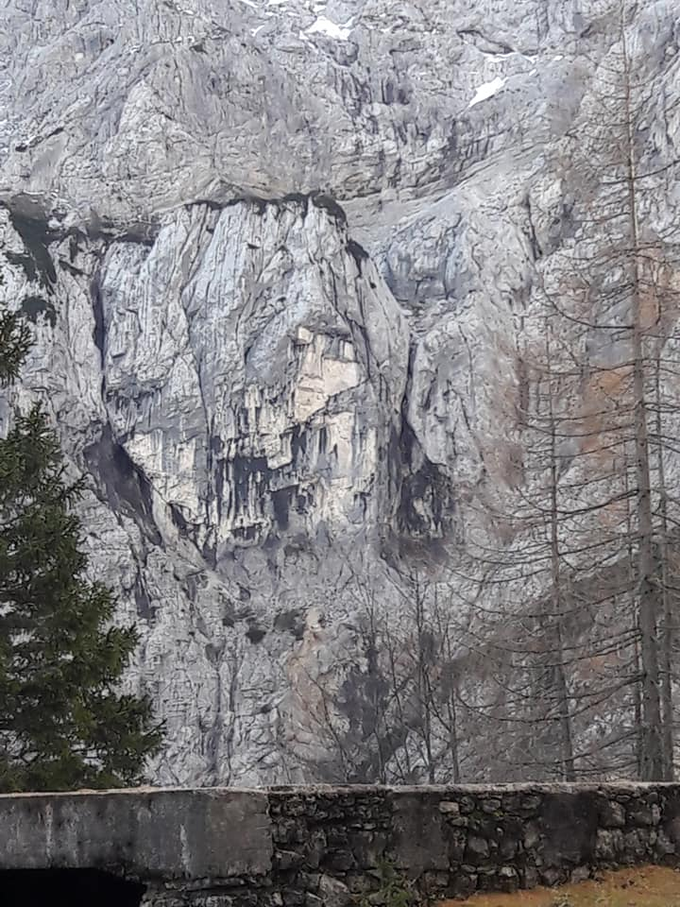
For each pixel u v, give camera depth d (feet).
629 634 78.59
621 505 88.38
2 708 59.93
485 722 103.60
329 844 27.55
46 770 59.77
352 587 257.96
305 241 330.13
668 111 279.08
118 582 255.50
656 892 30.14
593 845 31.12
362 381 312.71
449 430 299.58
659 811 32.32
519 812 30.42
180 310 324.60
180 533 301.02
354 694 191.62
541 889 29.96
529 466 117.91
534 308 300.40
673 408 73.56
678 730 82.23
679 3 322.34
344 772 122.72
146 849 25.58
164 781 216.74
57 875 26.32
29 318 309.22
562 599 86.89
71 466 282.36
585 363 90.63
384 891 27.45
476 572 132.36
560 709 84.23
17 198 346.13
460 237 338.95
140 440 306.76
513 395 136.05
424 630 127.65
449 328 314.55
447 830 29.25
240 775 213.25
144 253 335.88
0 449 65.82
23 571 63.57
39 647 62.34
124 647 64.85
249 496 302.86
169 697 231.71
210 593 263.08
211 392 314.35
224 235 332.39
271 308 322.55
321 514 298.56
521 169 353.72
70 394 304.09
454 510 286.25
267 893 26.37
